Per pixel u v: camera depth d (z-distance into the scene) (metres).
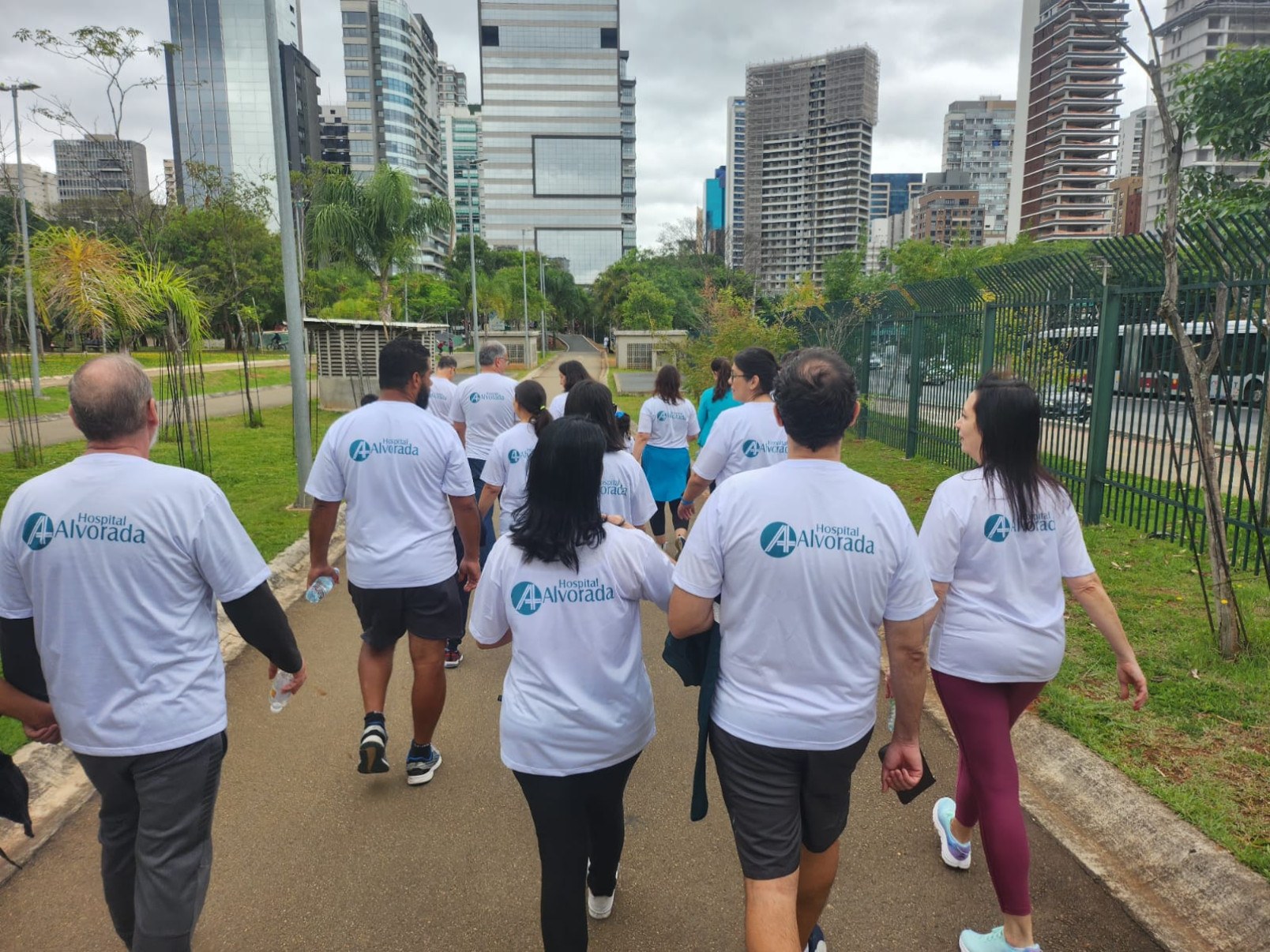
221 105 73.62
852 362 16.30
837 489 2.06
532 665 2.29
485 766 3.88
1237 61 7.61
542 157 168.12
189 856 2.21
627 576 2.31
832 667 2.06
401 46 146.88
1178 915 2.79
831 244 138.00
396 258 20.44
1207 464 4.73
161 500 2.16
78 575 2.10
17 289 15.73
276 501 9.69
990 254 44.12
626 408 22.70
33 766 3.67
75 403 2.14
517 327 80.94
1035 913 2.82
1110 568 6.61
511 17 164.38
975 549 2.47
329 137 146.12
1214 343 4.71
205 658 2.27
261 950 2.68
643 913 2.86
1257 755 3.66
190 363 12.73
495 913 2.86
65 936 2.73
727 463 4.79
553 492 2.26
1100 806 3.38
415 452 3.57
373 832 3.33
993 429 2.46
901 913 2.85
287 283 9.20
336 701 4.61
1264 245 5.78
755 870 2.08
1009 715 2.57
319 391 17.73
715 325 18.75
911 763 2.24
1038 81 114.56
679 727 4.32
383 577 3.55
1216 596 5.07
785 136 138.75
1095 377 7.98
